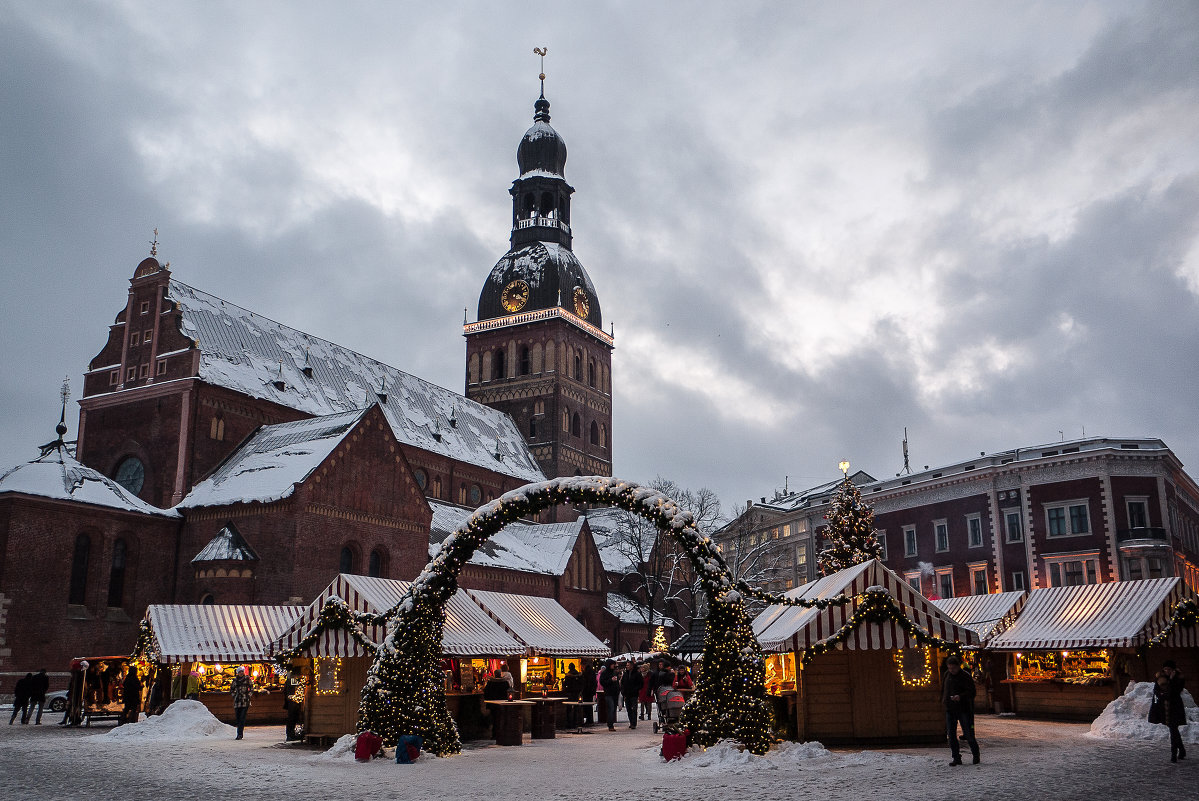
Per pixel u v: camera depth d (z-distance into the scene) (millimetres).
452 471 84250
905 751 25016
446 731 26469
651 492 26234
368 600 29594
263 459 60750
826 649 26141
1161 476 65312
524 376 102812
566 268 104875
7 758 25484
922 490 76125
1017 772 20000
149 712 37125
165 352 65188
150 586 56875
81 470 55875
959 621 41125
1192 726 27062
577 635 42781
